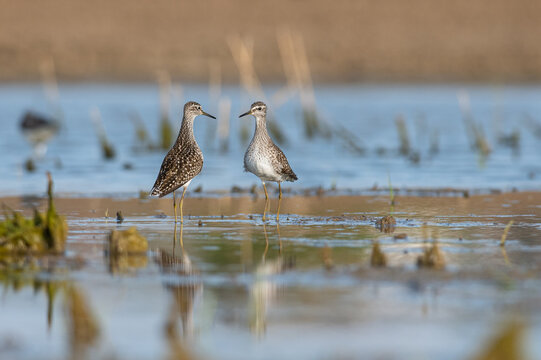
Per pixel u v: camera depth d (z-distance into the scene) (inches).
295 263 448.8
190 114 603.8
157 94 1499.8
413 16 2025.1
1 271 436.8
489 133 1106.1
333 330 343.6
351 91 1560.0
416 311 365.1
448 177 802.2
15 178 796.0
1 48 1715.1
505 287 397.4
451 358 314.2
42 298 392.5
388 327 346.3
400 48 1839.3
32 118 930.1
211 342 333.7
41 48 1729.8
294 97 1488.7
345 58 1769.2
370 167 866.1
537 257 454.9
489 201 665.0
